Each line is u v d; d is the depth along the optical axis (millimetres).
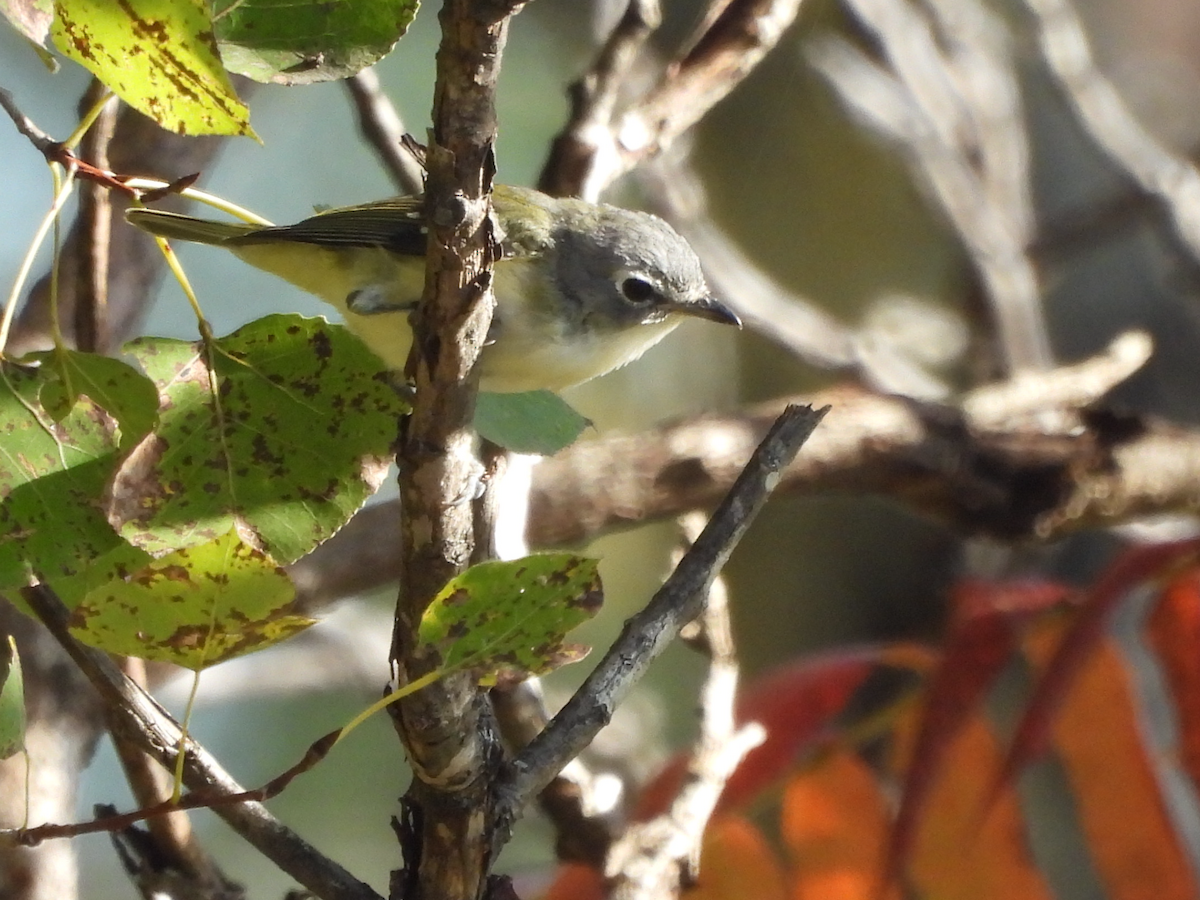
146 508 3785
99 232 3840
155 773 3826
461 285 3547
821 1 4078
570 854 3838
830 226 4090
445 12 3223
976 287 4027
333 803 4105
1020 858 3830
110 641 3584
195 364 3791
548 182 3916
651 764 3967
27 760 3773
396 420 3791
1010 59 4066
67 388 3781
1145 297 4051
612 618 4129
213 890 3832
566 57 4145
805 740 3836
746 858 3830
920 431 3936
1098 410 3947
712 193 4098
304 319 3789
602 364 3922
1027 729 3824
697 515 3924
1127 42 4164
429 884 3777
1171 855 3828
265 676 4012
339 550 3904
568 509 3914
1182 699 3834
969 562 4023
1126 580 3832
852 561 4035
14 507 3779
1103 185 4082
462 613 3457
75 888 3863
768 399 4086
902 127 4031
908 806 3822
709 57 3924
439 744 3643
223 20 3783
